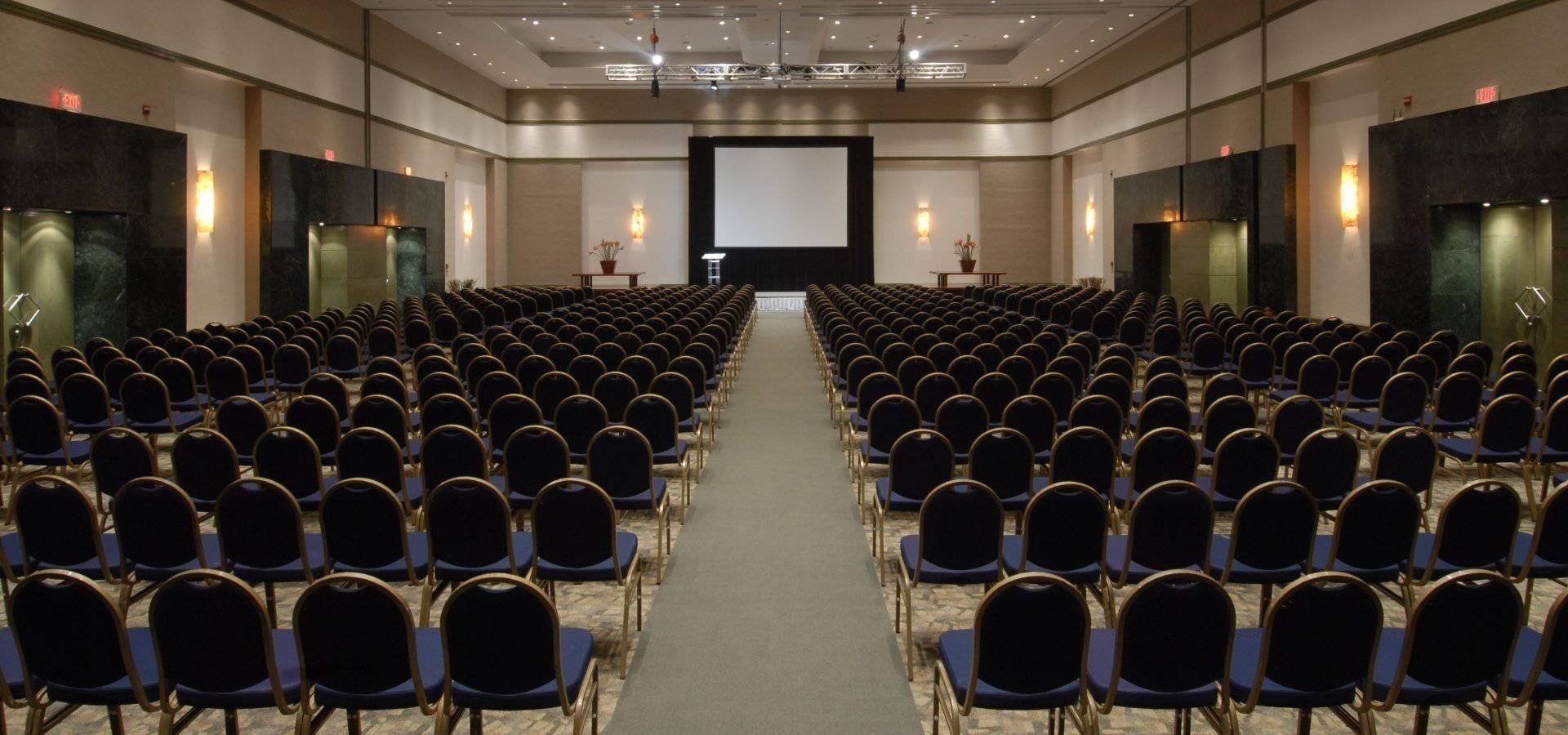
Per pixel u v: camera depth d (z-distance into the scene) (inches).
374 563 183.6
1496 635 131.4
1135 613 130.1
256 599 130.6
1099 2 800.3
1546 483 279.6
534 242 1189.7
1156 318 559.5
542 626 131.9
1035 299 698.2
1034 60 1030.4
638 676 178.1
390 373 342.0
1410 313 578.6
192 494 227.9
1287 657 131.3
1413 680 136.0
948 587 223.5
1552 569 182.1
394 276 903.7
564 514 179.8
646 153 1189.7
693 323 534.0
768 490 308.3
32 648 134.2
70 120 488.4
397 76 877.8
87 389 313.1
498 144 1151.0
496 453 281.7
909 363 352.8
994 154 1193.4
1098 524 177.9
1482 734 157.6
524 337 488.4
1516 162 496.1
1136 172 958.4
